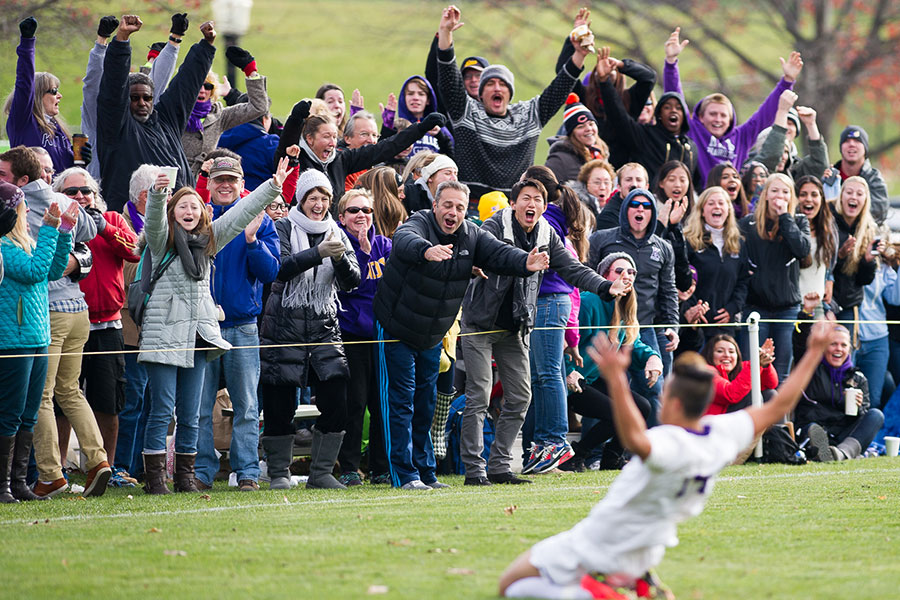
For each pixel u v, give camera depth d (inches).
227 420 1266.0
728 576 700.0
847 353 1531.7
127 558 754.2
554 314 1253.1
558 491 1096.2
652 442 587.2
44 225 1035.3
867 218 1596.9
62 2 2193.7
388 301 1127.6
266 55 5398.6
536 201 1166.3
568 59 1619.1
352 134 1448.1
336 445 1165.7
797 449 1422.2
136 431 1214.3
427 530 850.1
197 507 1000.9
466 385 1182.9
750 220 1496.1
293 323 1149.1
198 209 1096.2
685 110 1619.1
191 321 1095.0
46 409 1089.4
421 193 1323.8
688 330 1439.5
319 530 853.8
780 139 1673.2
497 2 3917.3
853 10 4077.3
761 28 4955.7
